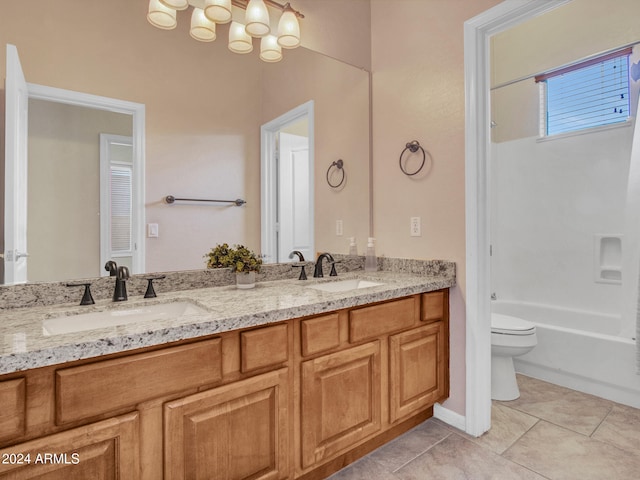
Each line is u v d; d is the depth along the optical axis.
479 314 1.79
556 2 1.54
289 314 1.26
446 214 1.91
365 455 1.65
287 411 1.29
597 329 2.78
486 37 1.80
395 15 2.18
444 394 1.89
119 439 0.94
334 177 2.19
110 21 1.52
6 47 1.29
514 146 3.27
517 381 2.49
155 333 0.98
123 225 1.53
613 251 2.76
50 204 1.37
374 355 1.58
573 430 1.85
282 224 2.01
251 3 1.77
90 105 1.47
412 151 2.06
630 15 2.69
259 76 1.93
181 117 1.69
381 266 2.24
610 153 2.76
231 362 1.15
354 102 2.25
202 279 1.70
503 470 1.53
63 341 0.88
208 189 1.77
